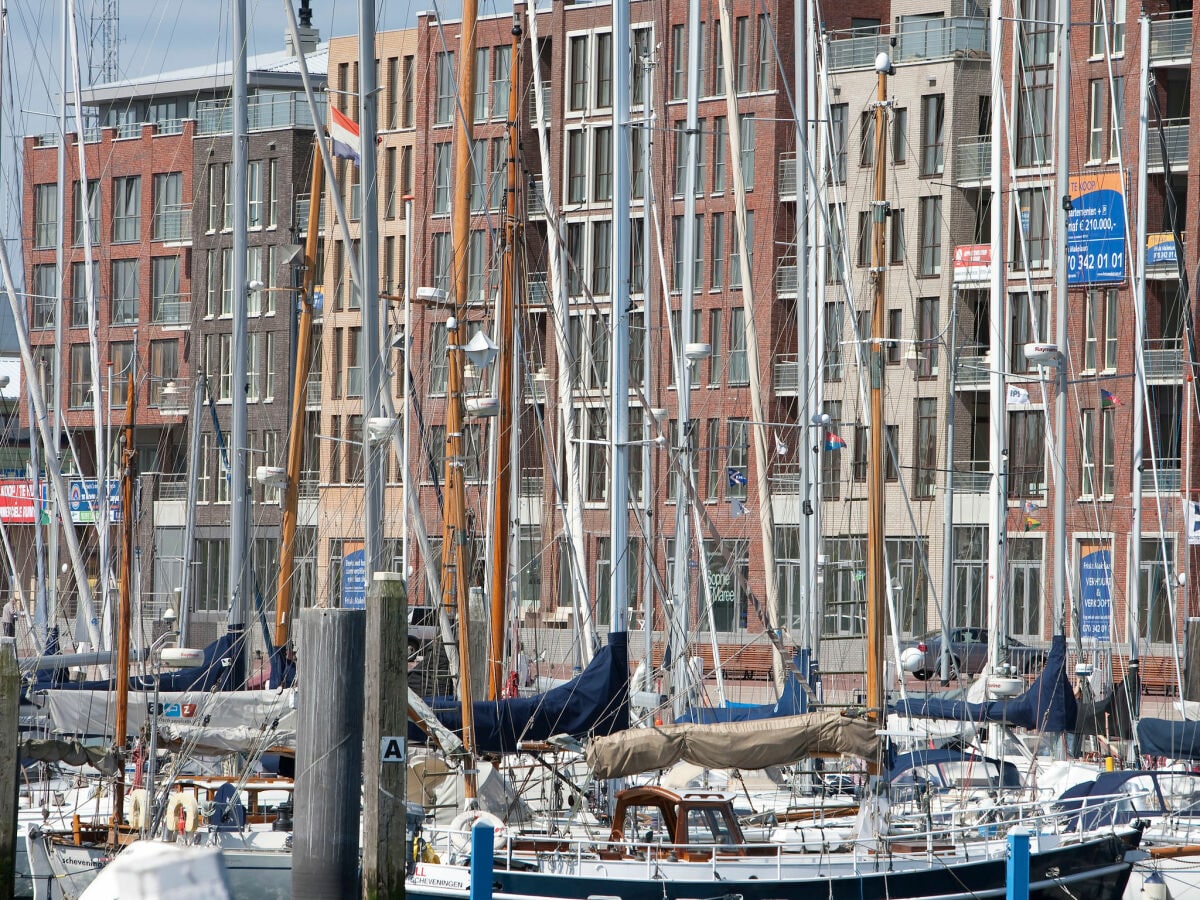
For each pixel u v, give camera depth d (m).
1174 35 167.00
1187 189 166.38
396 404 151.75
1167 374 162.12
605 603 174.00
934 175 181.88
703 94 193.25
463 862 63.19
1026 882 58.19
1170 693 132.12
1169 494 157.75
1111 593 105.00
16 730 64.69
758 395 90.88
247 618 96.44
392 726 58.72
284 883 67.25
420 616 79.19
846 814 73.50
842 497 173.25
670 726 62.22
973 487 176.75
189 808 68.12
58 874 67.38
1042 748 92.06
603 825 67.12
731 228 190.62
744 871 61.44
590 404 164.50
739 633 160.50
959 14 187.12
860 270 182.62
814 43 120.81
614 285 78.25
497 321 95.50
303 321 100.81
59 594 140.25
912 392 180.25
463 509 71.69
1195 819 74.56
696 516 93.81
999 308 106.25
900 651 112.44
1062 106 98.56
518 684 91.88
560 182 198.00
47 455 103.75
